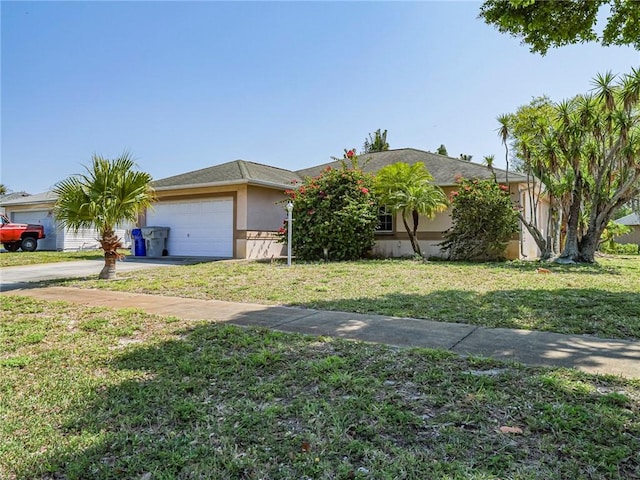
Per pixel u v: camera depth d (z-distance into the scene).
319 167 20.39
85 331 5.05
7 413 2.87
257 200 15.84
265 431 2.52
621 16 6.29
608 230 20.75
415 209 13.40
